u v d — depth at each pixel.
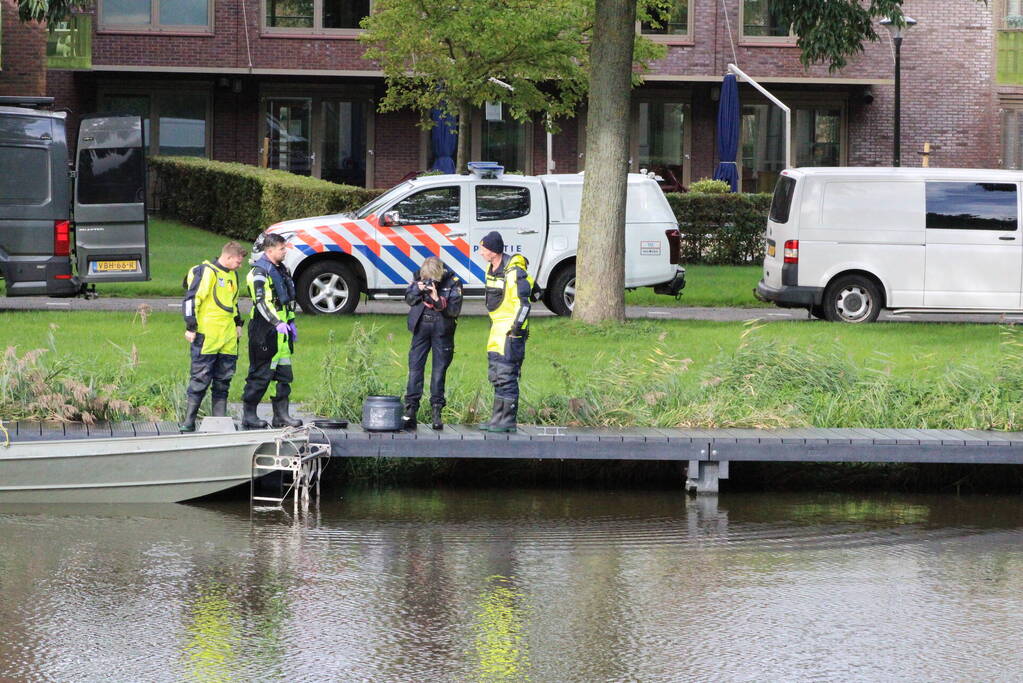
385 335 31.58
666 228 36.81
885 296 36.28
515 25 48.41
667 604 15.54
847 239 36.22
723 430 22.55
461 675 13.06
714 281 45.69
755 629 14.66
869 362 28.59
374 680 12.88
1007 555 18.08
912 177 36.25
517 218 36.03
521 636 14.27
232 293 21.41
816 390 24.72
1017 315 38.59
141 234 33.97
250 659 13.38
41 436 20.69
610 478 22.44
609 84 33.34
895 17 36.44
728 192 56.00
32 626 14.26
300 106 64.19
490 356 21.70
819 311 37.69
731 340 31.69
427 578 16.39
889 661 13.69
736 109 60.84
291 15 61.62
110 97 62.88
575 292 33.88
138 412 22.56
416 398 21.78
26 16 33.84
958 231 36.19
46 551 17.28
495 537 18.50
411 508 20.14
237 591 15.68
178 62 61.00
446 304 21.61
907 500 21.77
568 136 65.56
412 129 64.69
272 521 19.19
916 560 17.75
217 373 21.50
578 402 23.05
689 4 63.00
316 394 23.75
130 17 60.72
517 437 21.20
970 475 22.88
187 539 18.03
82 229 33.59
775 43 63.34
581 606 15.38
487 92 52.16
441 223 35.75
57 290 33.22
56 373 23.14
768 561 17.56
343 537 18.31
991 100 65.44
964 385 24.81
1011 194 36.25
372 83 63.72
